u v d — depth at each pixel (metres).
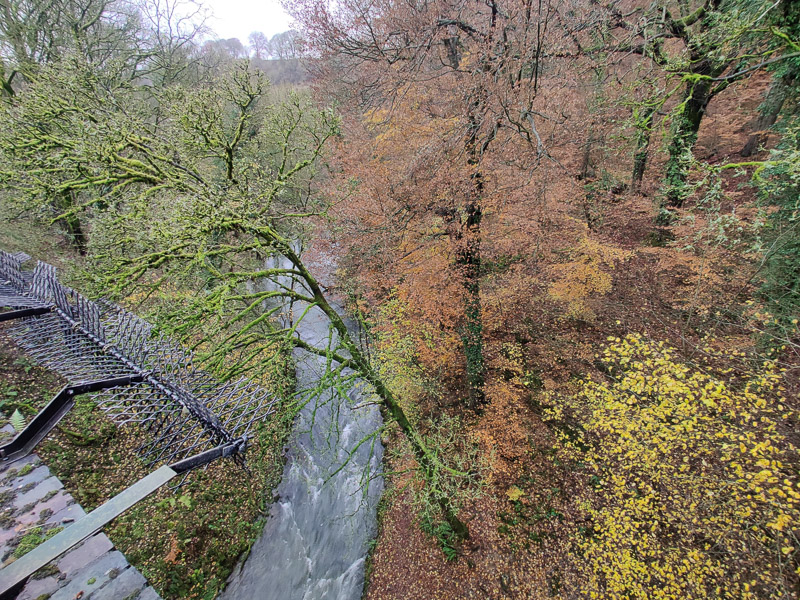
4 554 2.88
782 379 6.78
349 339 7.73
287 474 11.42
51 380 9.08
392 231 9.03
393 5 8.48
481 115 7.57
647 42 8.59
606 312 11.93
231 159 7.28
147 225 6.15
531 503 9.40
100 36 14.43
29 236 9.42
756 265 9.01
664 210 10.46
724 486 6.62
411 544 9.55
